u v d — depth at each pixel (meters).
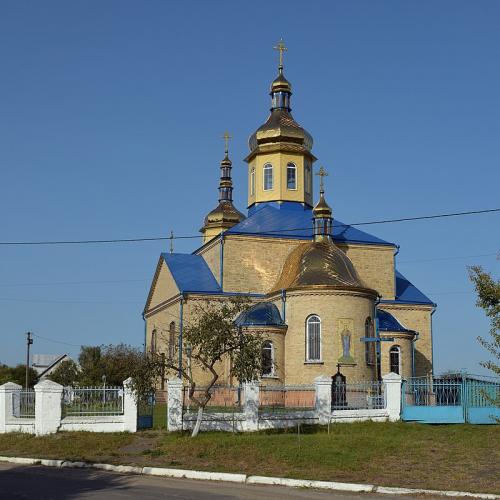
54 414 28.69
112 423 28.92
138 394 28.06
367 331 42.72
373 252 52.09
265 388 30.77
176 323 48.12
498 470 20.77
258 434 27.14
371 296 43.25
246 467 21.69
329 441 24.50
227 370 44.41
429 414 30.70
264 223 50.88
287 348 42.84
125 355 61.00
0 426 29.89
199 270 50.78
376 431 27.36
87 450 25.44
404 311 51.75
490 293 16.62
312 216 50.28
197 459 23.03
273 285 48.78
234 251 48.84
